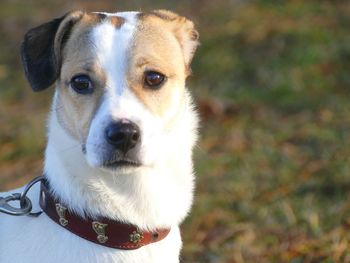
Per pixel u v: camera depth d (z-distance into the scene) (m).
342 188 11.03
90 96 6.84
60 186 6.72
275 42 15.85
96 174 6.64
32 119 14.26
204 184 11.61
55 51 7.15
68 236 6.67
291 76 14.82
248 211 10.84
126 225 6.71
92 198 6.66
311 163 11.88
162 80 7.02
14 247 6.76
